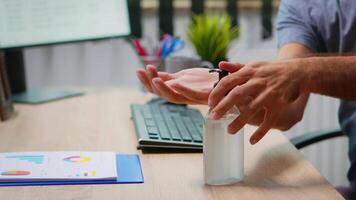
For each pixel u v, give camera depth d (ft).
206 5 8.68
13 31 6.30
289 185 3.75
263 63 3.90
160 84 4.33
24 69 7.02
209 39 6.95
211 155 3.75
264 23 8.82
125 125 5.30
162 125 4.91
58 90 7.17
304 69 3.94
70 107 6.16
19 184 3.76
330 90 4.03
